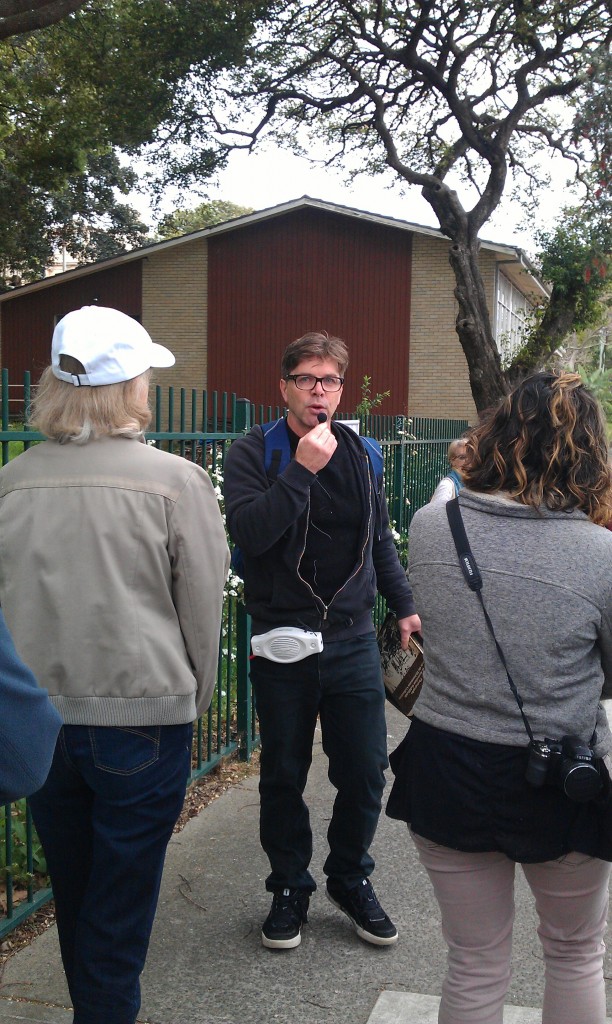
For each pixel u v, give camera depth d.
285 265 25.38
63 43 17.75
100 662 1.95
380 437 6.89
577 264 17.78
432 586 1.90
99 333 2.03
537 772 1.75
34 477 2.03
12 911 2.94
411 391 24.67
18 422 3.22
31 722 1.39
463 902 1.90
